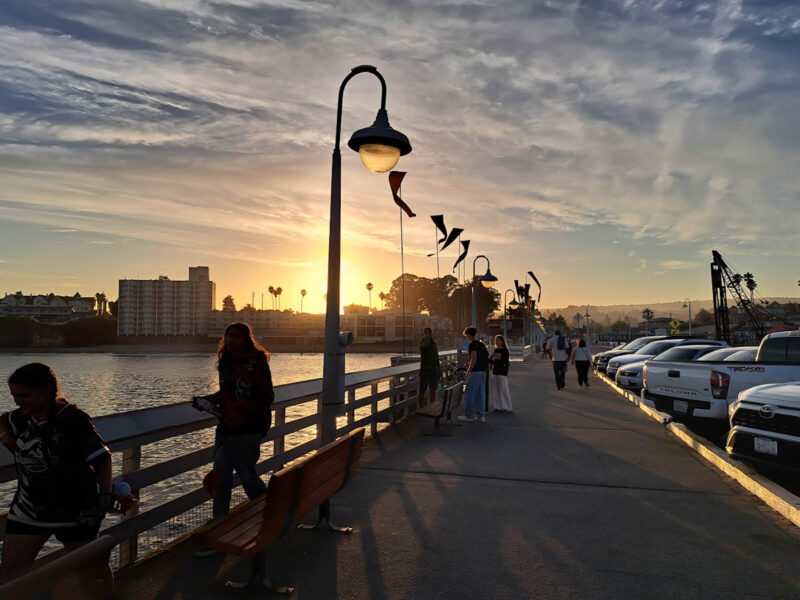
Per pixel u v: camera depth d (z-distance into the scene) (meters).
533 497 6.02
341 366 6.14
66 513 2.90
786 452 6.11
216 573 4.06
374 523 5.17
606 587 3.86
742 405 6.76
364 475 6.98
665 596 3.73
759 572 4.12
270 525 3.41
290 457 6.62
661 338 24.75
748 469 6.74
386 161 6.32
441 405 10.29
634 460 7.86
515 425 11.02
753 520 5.29
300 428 6.86
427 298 186.00
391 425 11.04
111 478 2.98
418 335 164.25
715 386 9.20
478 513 5.48
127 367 112.25
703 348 15.09
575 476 6.95
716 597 3.72
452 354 18.47
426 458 7.98
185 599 3.64
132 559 4.28
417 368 12.91
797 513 5.10
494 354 12.94
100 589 2.62
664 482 6.66
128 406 46.38
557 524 5.16
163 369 105.19
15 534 2.88
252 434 4.32
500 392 12.82
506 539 4.77
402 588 3.83
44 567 2.24
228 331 4.36
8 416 2.90
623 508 5.64
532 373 26.89
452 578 4.00
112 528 3.90
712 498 6.00
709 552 4.50
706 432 10.66
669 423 10.43
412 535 4.86
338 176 6.30
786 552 4.50
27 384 2.79
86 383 70.56
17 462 2.88
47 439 2.83
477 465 7.54
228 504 4.29
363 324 167.88
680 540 4.76
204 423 4.93
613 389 18.56
